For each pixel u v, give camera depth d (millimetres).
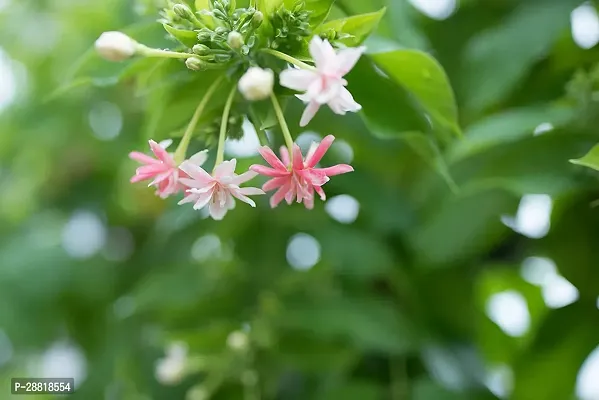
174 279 561
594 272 493
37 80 713
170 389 588
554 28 492
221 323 554
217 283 567
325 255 527
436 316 547
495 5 550
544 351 504
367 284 553
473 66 505
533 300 583
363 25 396
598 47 514
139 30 422
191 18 390
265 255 557
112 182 714
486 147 469
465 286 542
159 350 606
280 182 375
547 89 519
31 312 646
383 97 430
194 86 419
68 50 689
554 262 500
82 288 649
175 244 585
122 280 655
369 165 557
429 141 435
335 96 361
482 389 527
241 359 548
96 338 659
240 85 365
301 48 390
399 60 415
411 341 518
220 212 380
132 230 698
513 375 519
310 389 571
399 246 539
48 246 663
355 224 549
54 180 723
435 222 521
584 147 468
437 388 514
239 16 386
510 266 569
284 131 383
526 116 473
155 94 443
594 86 488
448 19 557
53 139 682
